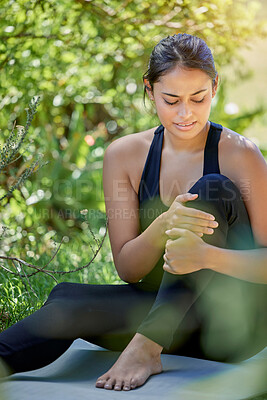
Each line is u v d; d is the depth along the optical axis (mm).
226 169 3297
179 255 2955
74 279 5230
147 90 3344
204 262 2965
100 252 6148
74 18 6020
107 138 8586
